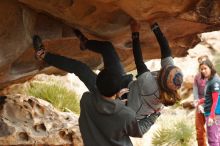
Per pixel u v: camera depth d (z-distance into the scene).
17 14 4.18
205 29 4.36
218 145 6.05
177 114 10.51
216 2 3.60
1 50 4.28
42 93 8.84
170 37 4.66
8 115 6.25
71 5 3.94
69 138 6.45
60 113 6.83
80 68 3.73
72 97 9.23
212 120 6.00
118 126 3.36
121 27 4.29
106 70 3.46
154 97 3.42
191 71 11.34
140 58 3.70
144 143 9.34
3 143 5.98
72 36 4.57
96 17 4.14
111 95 3.38
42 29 4.41
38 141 6.19
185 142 8.98
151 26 3.89
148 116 3.51
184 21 4.06
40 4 4.02
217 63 11.52
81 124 3.52
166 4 3.57
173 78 3.28
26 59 5.04
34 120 6.35
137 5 3.64
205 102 6.18
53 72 6.41
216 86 6.00
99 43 3.91
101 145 3.40
